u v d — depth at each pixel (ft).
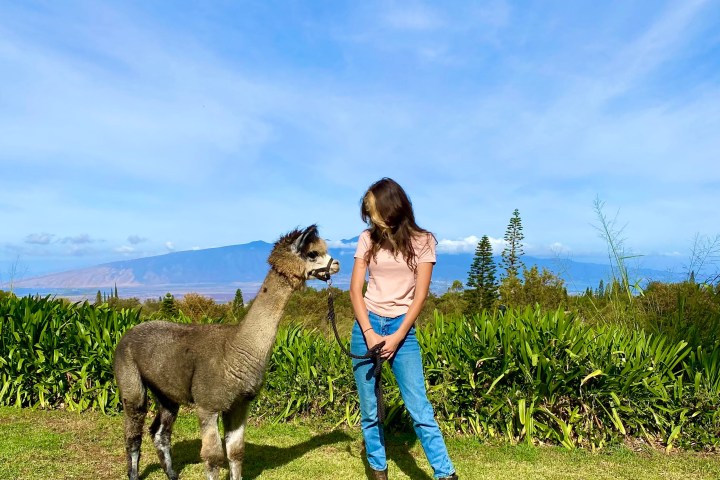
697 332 22.58
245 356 13.16
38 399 24.95
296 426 21.52
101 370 23.81
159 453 15.17
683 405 19.35
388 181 12.81
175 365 13.70
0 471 15.81
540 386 19.19
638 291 25.54
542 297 39.93
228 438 13.99
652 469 16.75
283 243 13.47
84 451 18.10
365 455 18.11
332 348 23.45
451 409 20.25
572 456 17.87
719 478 16.06
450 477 12.53
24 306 26.84
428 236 12.82
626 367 19.13
